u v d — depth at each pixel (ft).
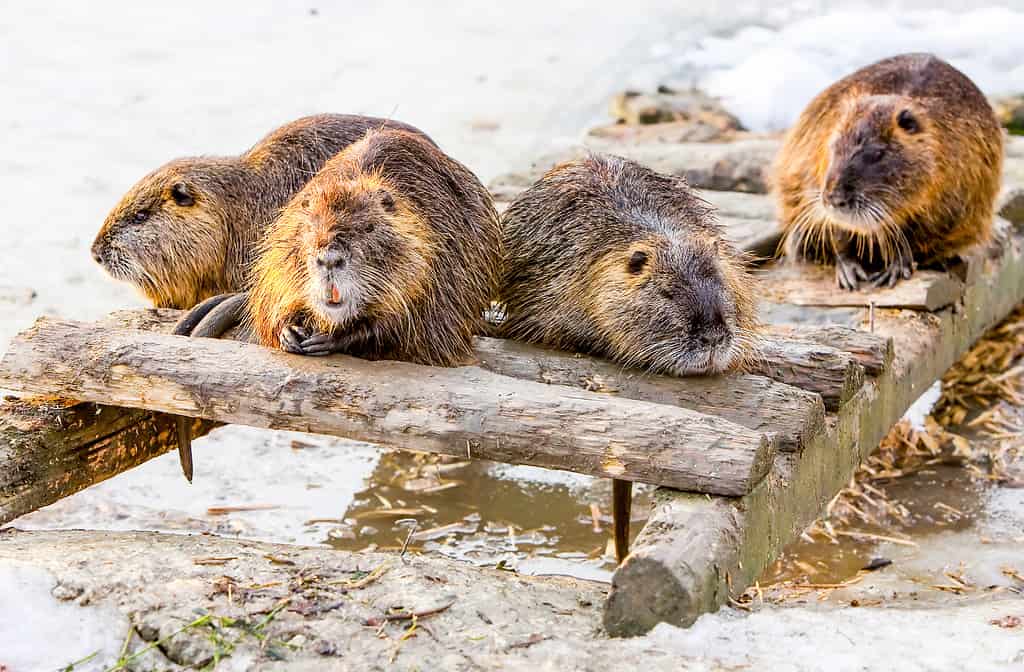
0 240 56.13
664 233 36.68
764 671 25.34
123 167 65.72
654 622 27.12
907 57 50.29
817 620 27.96
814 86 79.20
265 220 42.63
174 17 93.91
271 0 98.89
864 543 39.11
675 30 91.61
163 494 41.22
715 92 79.61
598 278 36.68
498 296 39.17
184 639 26.14
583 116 75.87
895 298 45.47
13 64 81.82
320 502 41.39
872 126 45.88
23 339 34.58
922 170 45.78
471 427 31.01
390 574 28.89
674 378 35.09
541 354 36.81
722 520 28.94
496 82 81.05
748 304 38.45
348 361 33.27
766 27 92.22
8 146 67.82
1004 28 86.94
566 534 39.96
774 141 64.34
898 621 28.25
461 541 39.47
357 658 25.59
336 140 42.86
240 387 32.68
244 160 43.29
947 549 38.40
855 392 36.19
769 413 33.35
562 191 38.78
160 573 28.40
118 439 35.96
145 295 43.88
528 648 26.03
